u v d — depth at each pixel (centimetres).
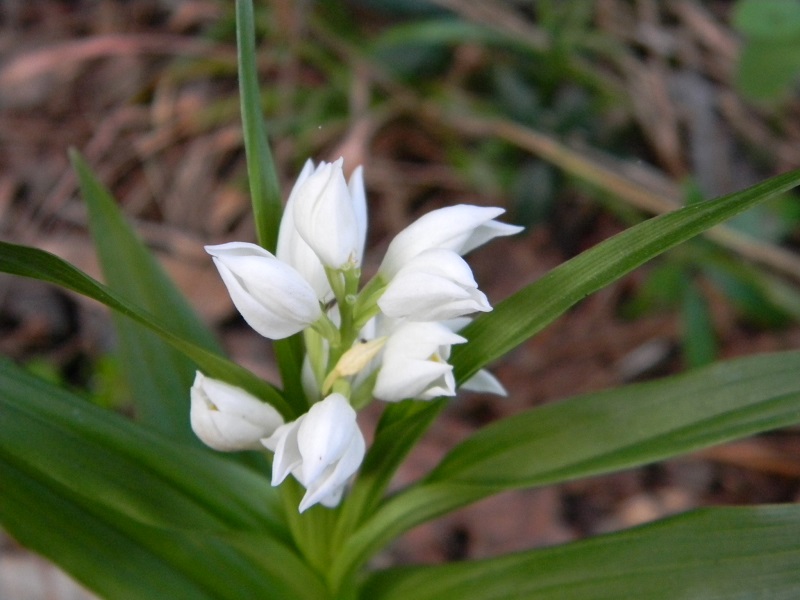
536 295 16
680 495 32
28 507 16
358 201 16
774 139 42
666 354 36
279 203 17
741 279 35
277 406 16
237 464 18
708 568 16
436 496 17
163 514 17
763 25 32
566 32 41
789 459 33
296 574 18
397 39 40
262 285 14
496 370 36
